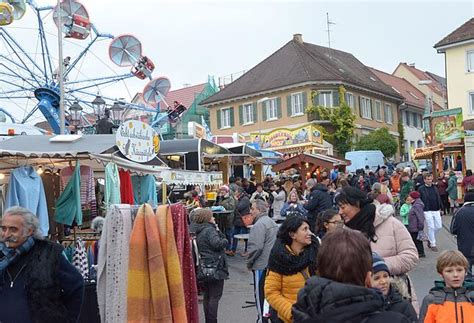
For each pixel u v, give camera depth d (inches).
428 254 513.3
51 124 807.7
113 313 179.6
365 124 1787.6
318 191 446.6
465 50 1475.1
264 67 1862.7
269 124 1739.7
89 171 321.7
